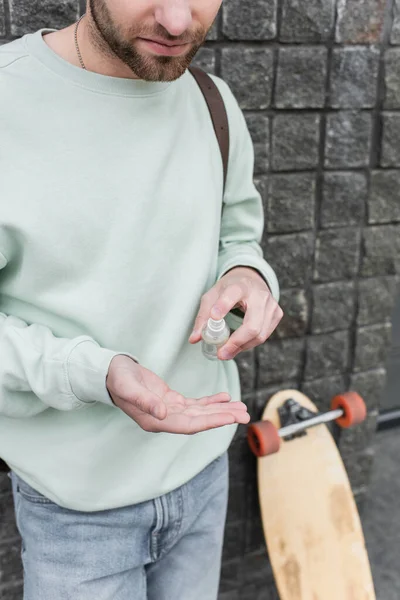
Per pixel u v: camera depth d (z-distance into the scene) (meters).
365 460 2.08
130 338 1.00
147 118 0.95
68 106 0.90
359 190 1.70
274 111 1.52
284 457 1.72
